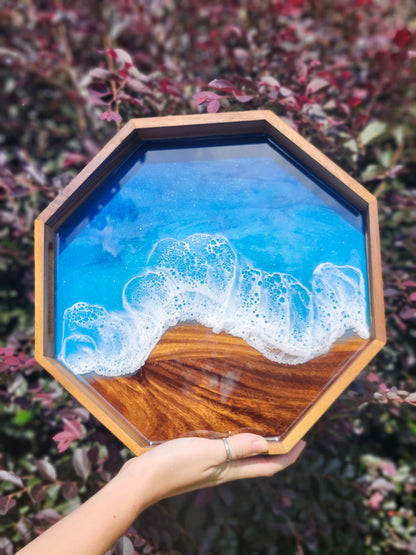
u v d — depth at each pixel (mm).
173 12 1695
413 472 1304
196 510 1101
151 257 827
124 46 1659
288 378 790
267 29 1579
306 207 832
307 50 1505
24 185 1239
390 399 926
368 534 1238
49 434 1332
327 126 1155
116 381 800
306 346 791
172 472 738
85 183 791
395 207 1299
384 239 1417
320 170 804
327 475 1160
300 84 1172
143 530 981
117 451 1005
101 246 833
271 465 824
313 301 801
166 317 810
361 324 788
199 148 861
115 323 810
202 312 809
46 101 1729
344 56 1574
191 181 850
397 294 1194
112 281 822
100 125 1436
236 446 745
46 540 677
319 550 1215
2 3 1680
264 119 795
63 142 1703
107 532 690
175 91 1107
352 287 800
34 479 1135
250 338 798
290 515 1159
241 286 813
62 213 806
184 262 824
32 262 1424
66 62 1594
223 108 1117
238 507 1151
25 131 1670
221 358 799
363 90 1294
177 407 799
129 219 841
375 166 1257
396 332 1292
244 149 858
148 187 851
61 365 789
